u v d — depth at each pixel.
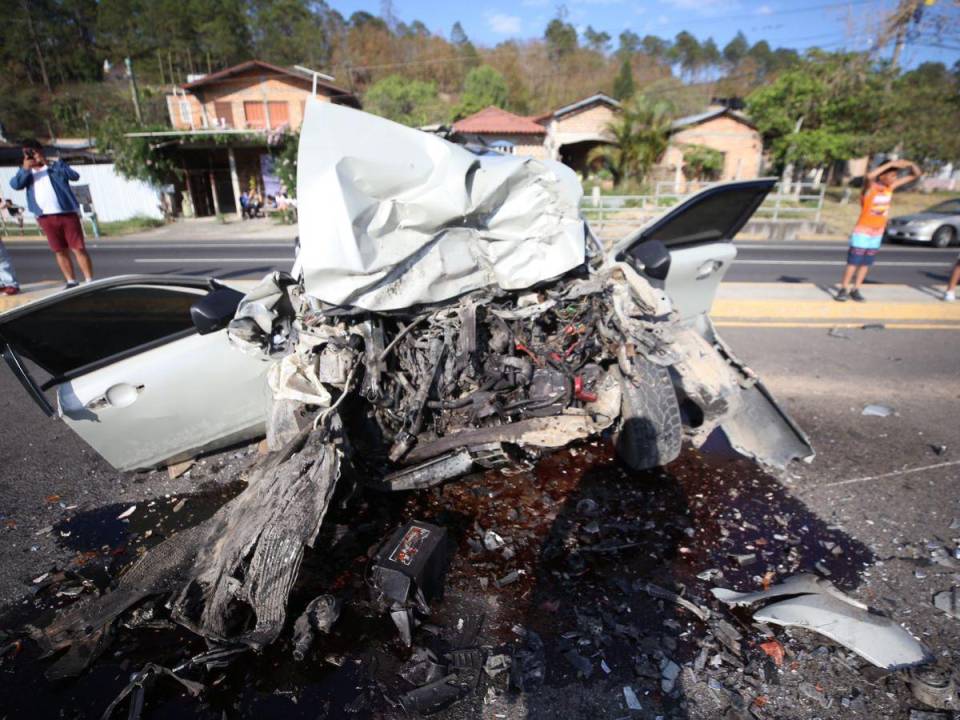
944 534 2.81
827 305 6.95
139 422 3.19
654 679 2.02
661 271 3.56
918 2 24.06
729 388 3.25
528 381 2.96
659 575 2.55
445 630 2.27
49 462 3.77
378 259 2.63
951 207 15.05
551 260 3.02
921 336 6.07
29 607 2.49
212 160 26.77
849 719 1.85
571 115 31.38
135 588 2.23
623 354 2.98
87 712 1.97
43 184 7.00
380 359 2.78
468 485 3.26
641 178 26.91
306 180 2.67
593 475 3.37
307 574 2.58
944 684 1.92
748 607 2.34
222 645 2.12
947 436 3.83
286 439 2.77
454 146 3.00
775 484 3.27
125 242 17.39
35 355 3.02
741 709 1.90
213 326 3.01
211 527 2.38
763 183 3.99
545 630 2.26
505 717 1.89
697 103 35.94
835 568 2.59
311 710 1.94
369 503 3.09
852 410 4.25
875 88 26.12
